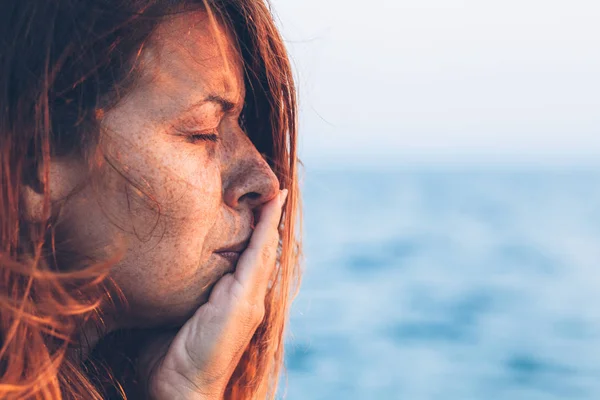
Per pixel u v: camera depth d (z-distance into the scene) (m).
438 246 27.69
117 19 1.14
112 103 1.14
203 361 1.26
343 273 21.75
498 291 19.31
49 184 1.14
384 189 67.94
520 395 11.38
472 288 19.64
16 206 1.12
